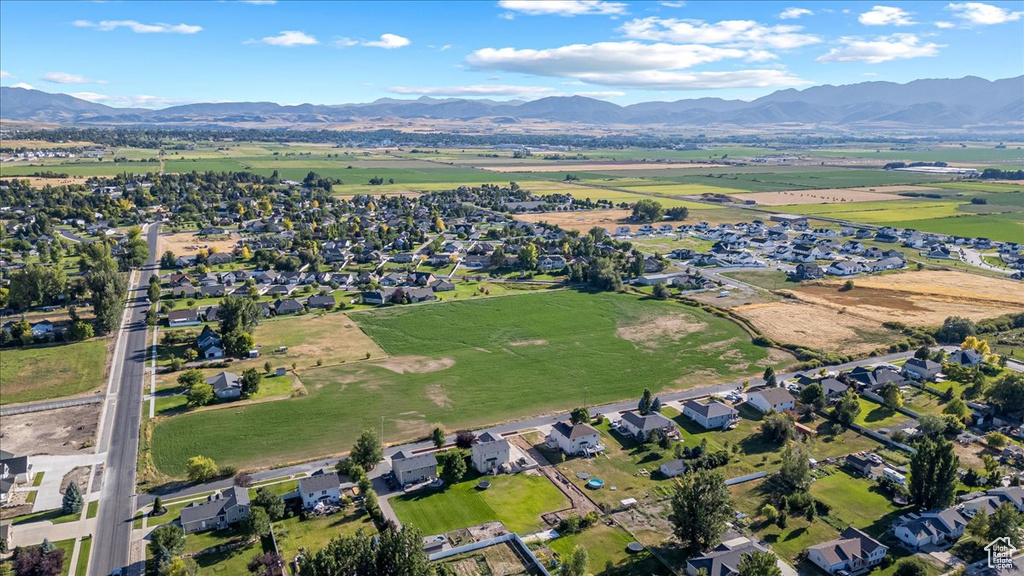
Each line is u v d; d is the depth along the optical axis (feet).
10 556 285.02
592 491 346.13
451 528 311.88
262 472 356.18
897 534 309.42
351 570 259.60
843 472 366.63
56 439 389.60
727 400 456.45
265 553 291.99
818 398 438.40
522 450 385.91
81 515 318.04
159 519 316.19
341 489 342.85
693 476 348.79
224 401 444.96
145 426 406.62
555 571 281.95
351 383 477.36
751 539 305.73
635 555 294.46
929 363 499.92
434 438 385.29
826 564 283.38
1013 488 336.49
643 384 485.15
